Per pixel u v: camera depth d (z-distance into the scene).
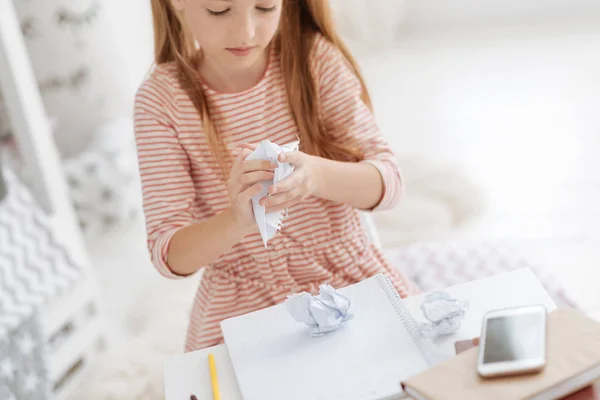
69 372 1.93
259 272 1.22
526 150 2.70
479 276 1.49
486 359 0.73
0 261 1.66
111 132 2.55
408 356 0.85
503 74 3.25
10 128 1.82
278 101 1.21
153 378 1.83
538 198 2.43
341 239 1.24
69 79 2.47
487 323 0.78
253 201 0.94
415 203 2.34
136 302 2.21
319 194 1.12
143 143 1.16
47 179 1.87
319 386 0.83
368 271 1.24
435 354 0.87
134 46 2.66
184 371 0.93
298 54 1.19
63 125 2.54
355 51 3.64
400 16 3.65
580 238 2.24
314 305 0.90
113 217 2.56
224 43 1.03
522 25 3.61
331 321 0.90
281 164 0.92
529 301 0.94
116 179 2.51
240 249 1.21
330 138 1.24
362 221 1.33
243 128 1.20
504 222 2.33
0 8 1.73
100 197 2.51
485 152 2.73
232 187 0.94
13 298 1.66
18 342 1.66
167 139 1.16
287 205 0.96
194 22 1.03
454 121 2.97
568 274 2.11
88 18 2.42
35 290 1.70
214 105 1.19
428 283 1.49
